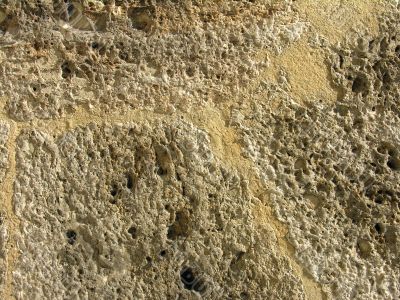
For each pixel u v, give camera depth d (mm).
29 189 752
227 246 764
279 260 765
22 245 743
